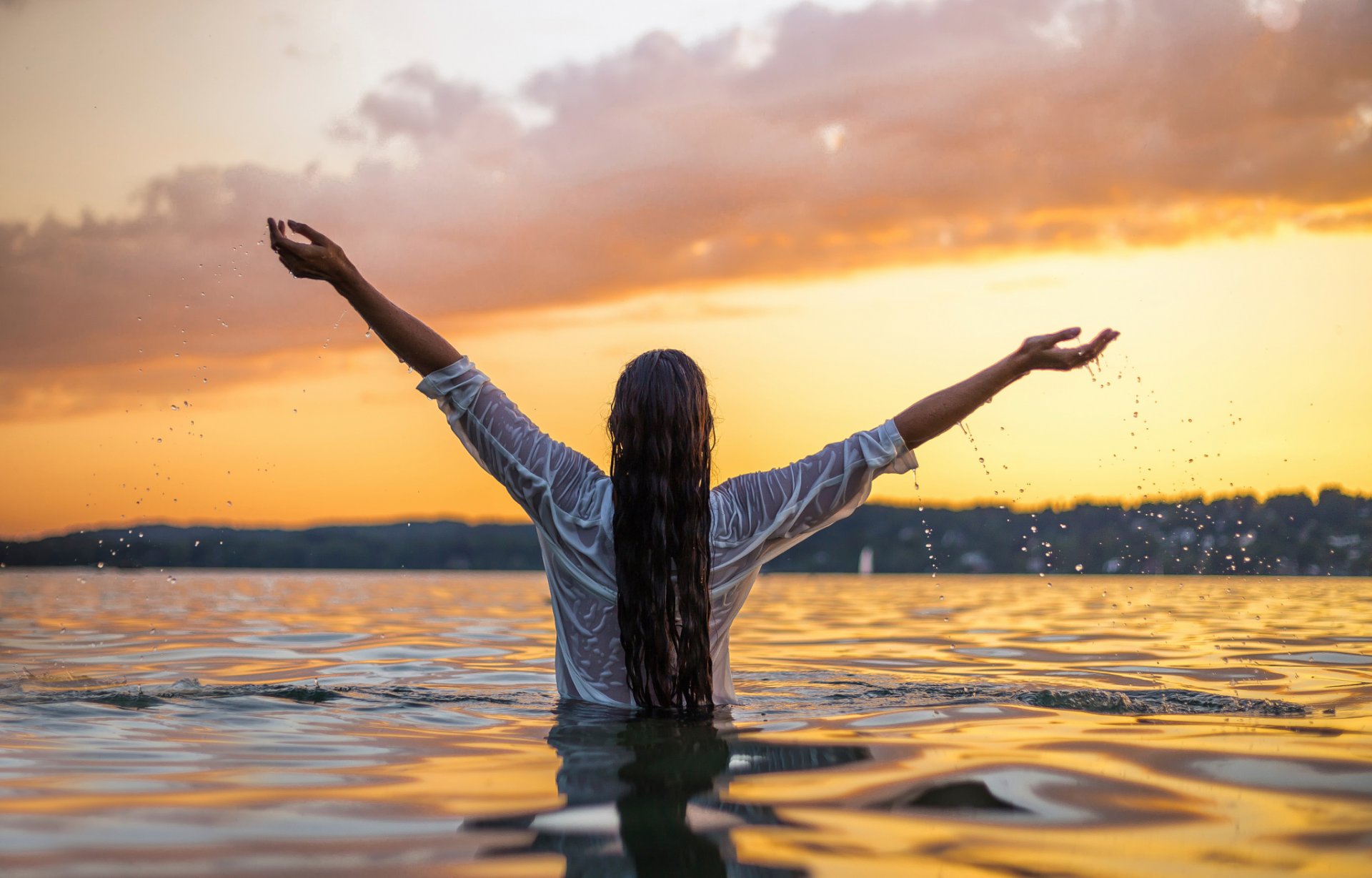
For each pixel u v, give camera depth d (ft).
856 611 19.54
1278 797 4.30
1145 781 4.55
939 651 11.66
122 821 3.87
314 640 12.86
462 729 5.89
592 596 6.68
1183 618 15.81
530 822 3.89
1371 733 5.76
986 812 4.07
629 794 4.32
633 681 6.48
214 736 5.66
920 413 6.60
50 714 6.36
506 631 14.56
